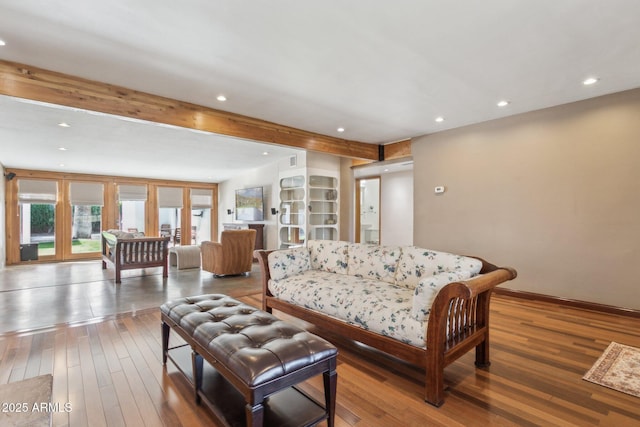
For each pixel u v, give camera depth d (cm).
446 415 178
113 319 332
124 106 318
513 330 302
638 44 242
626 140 338
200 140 507
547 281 391
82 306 380
